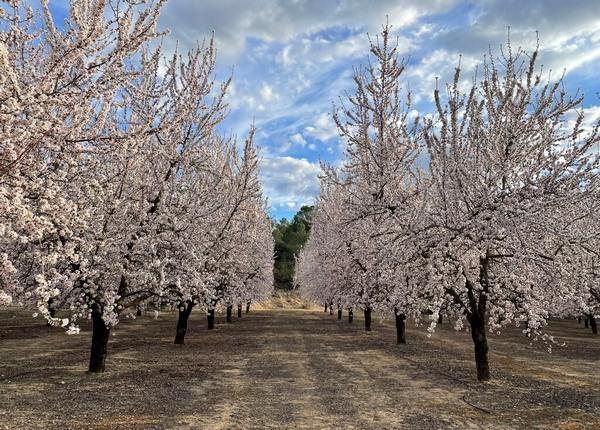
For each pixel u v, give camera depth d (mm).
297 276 52344
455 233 10352
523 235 9859
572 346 18703
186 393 9656
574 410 8523
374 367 13250
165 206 12102
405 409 8602
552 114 10797
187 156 12789
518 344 19125
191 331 24125
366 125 18484
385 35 18469
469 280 10750
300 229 68625
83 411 8039
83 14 7008
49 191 6586
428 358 15008
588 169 9844
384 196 15773
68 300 10352
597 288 12547
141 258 11656
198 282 11820
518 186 10555
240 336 21719
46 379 10828
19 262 8867
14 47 7180
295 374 12078
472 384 10898
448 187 10844
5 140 5883
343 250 20859
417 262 11320
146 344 18078
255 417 7945
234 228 19828
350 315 31359
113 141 7941
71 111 7211
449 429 7379
